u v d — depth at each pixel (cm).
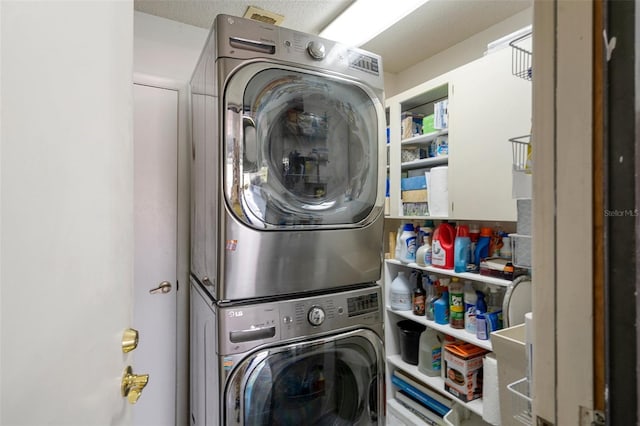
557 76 44
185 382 192
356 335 141
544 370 45
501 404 104
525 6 180
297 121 136
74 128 48
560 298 43
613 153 39
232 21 121
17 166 36
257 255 124
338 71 142
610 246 40
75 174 48
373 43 218
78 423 48
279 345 124
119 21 67
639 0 39
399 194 214
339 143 146
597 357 40
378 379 148
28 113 38
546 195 45
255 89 125
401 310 215
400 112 216
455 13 186
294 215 133
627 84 39
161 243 189
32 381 38
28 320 37
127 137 73
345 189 147
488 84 162
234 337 117
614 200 39
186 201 194
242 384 117
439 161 201
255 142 124
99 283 56
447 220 212
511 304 142
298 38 133
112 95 63
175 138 192
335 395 138
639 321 38
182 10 182
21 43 36
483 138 164
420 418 201
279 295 129
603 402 40
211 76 129
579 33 42
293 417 128
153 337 186
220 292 120
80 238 49
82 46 50
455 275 179
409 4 169
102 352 57
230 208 120
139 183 184
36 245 39
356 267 147
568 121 43
